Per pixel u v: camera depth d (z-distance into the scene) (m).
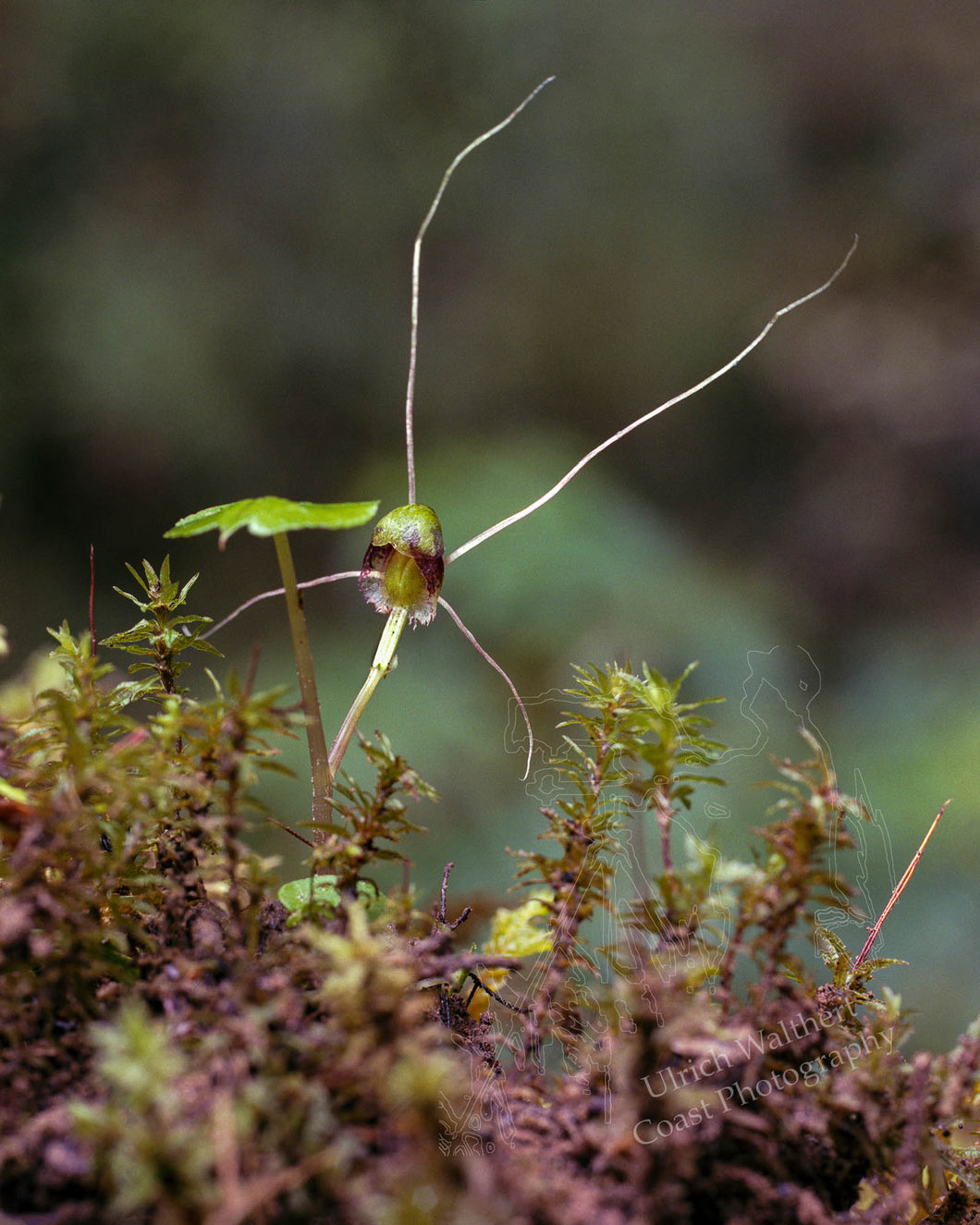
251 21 9.62
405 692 6.57
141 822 0.92
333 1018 0.79
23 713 1.40
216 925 0.95
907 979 3.90
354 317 9.97
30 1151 0.73
